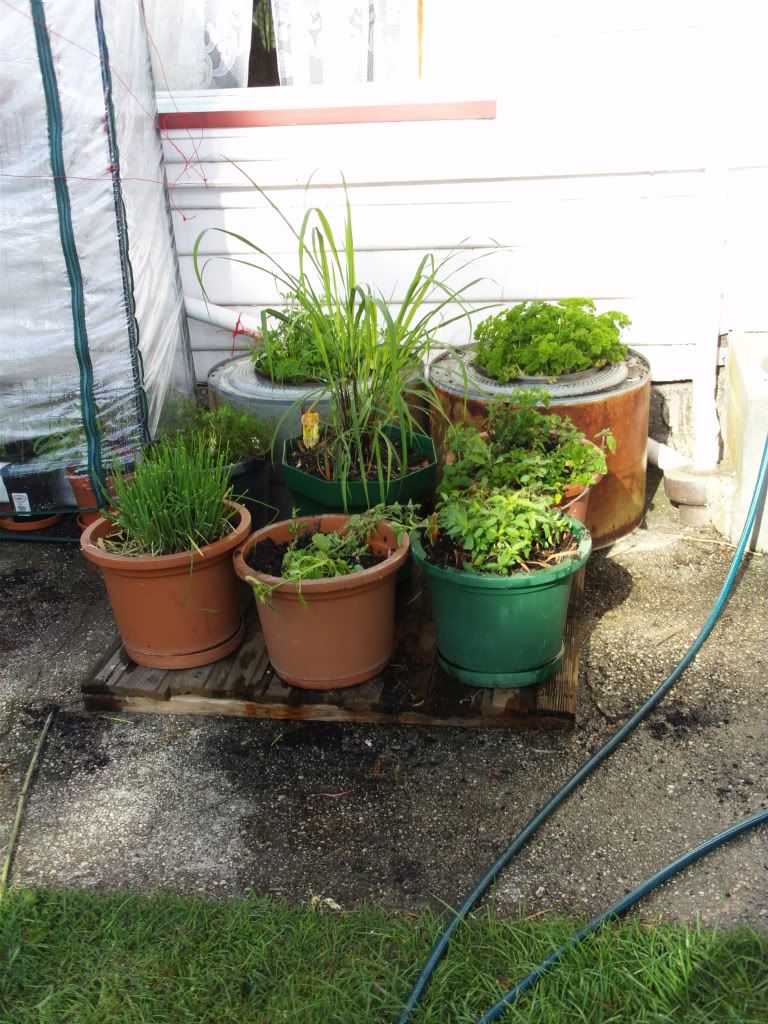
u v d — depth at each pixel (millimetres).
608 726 2748
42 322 3543
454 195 4188
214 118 4152
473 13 3875
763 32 3734
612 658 3066
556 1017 1847
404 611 3225
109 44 3455
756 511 3553
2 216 3330
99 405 3729
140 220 3869
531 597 2586
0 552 4023
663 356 4352
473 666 2750
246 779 2633
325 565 2689
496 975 1971
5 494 4000
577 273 4266
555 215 4168
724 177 3924
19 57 3125
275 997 1939
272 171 4238
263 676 2900
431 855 2338
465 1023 1854
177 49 4070
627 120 3961
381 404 3186
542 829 2391
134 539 2922
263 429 3613
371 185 4215
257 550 2869
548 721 2701
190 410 3896
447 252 4309
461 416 3615
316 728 2816
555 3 3801
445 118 4051
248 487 3510
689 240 4121
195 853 2387
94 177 3402
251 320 4539
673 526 3928
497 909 2160
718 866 2230
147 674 2947
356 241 4340
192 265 4457
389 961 2018
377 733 2779
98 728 2889
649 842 2330
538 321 3650
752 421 3492
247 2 4004
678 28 3777
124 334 3658
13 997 1980
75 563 3900
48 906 2197
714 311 4020
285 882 2279
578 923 2094
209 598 2891
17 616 3527
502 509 2629
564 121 3998
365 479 2961
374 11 3965
